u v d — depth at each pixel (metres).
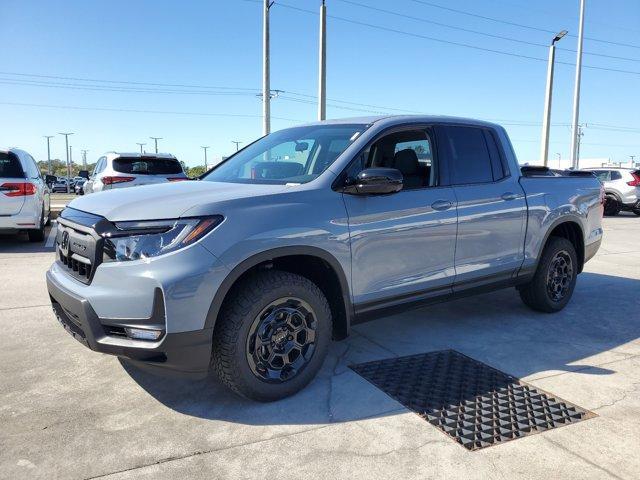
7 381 3.53
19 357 3.95
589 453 2.74
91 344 3.03
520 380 3.65
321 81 17.20
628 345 4.40
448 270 4.18
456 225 4.17
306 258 3.47
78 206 3.54
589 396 3.41
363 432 2.92
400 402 3.29
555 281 5.26
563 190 5.21
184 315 2.86
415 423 3.03
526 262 4.86
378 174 3.41
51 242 9.93
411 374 3.72
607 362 4.01
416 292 3.99
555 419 3.10
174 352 2.88
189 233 2.92
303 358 3.39
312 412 3.15
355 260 3.56
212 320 2.95
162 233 2.92
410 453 2.72
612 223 15.95
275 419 3.06
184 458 2.65
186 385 3.50
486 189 4.47
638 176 18.08
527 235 4.82
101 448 2.73
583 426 3.02
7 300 5.51
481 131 4.68
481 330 4.75
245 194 3.26
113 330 3.01
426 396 3.37
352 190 3.52
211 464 2.61
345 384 3.54
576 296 6.11
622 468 2.61
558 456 2.71
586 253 5.55
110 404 3.23
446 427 2.99
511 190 4.68
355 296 3.61
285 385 3.28
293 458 2.67
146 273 2.85
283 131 4.72
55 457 2.64
